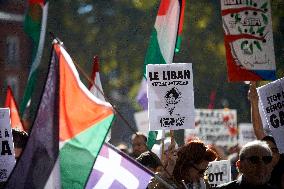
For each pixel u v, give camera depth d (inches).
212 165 559.8
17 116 550.9
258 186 417.4
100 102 368.5
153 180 416.8
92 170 397.4
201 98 1569.9
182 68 507.2
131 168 403.5
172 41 564.1
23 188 354.6
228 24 584.1
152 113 506.9
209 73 1565.0
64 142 362.9
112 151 404.5
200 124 746.2
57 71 364.5
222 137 749.9
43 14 544.4
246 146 417.7
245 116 1550.2
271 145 502.0
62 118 364.2
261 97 486.9
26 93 539.8
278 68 1565.0
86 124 366.3
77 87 366.3
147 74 507.2
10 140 412.8
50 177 358.9
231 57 582.9
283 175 486.9
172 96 507.2
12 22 1568.7
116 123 1386.6
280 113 484.4
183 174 420.5
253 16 584.4
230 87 1557.6
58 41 366.0
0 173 411.2
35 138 357.4
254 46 583.5
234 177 681.0
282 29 1565.0
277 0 1553.9
